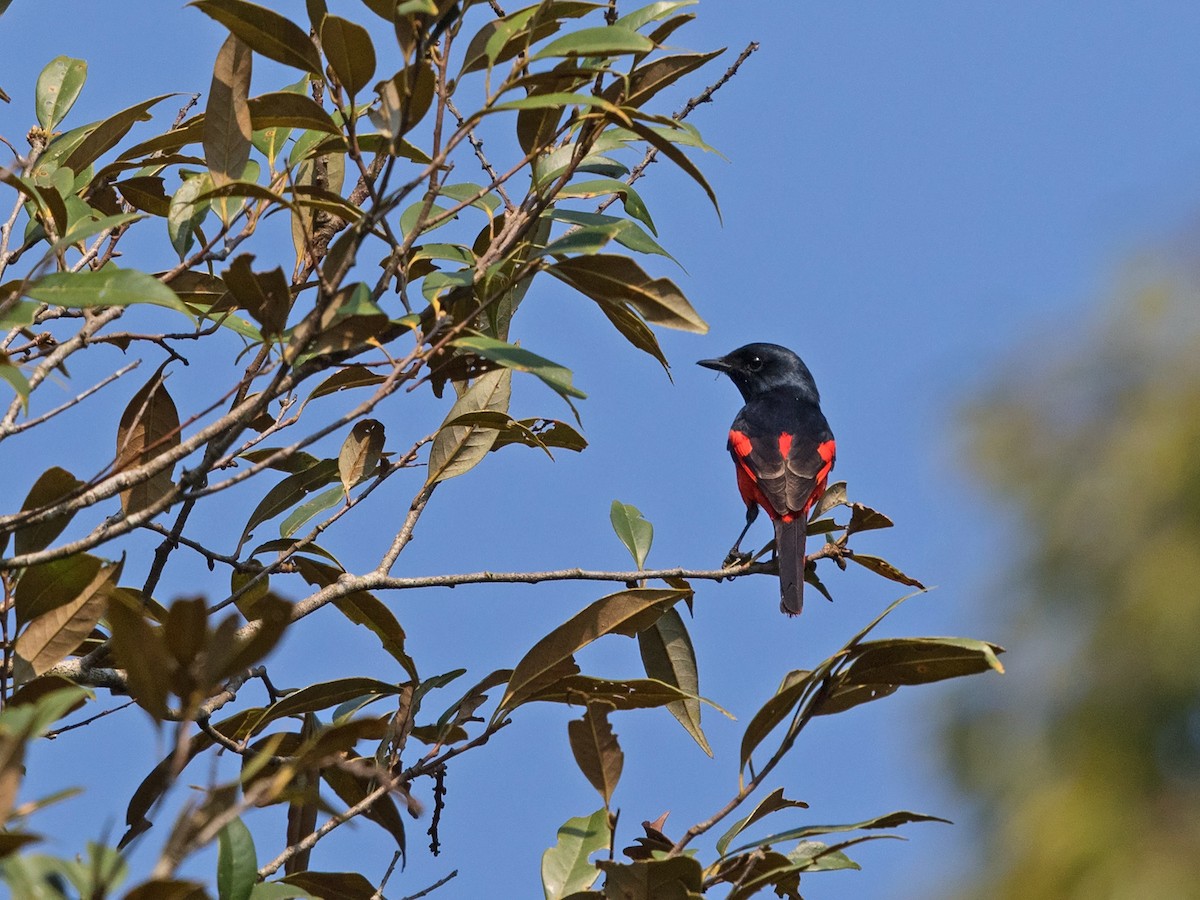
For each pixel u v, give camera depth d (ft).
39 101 32.40
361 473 32.89
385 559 30.63
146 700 16.03
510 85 22.68
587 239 25.49
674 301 25.61
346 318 23.17
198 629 15.81
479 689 29.35
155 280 22.29
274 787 16.21
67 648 22.82
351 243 22.89
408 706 28.81
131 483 23.02
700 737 30.89
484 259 25.54
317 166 30.68
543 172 28.32
